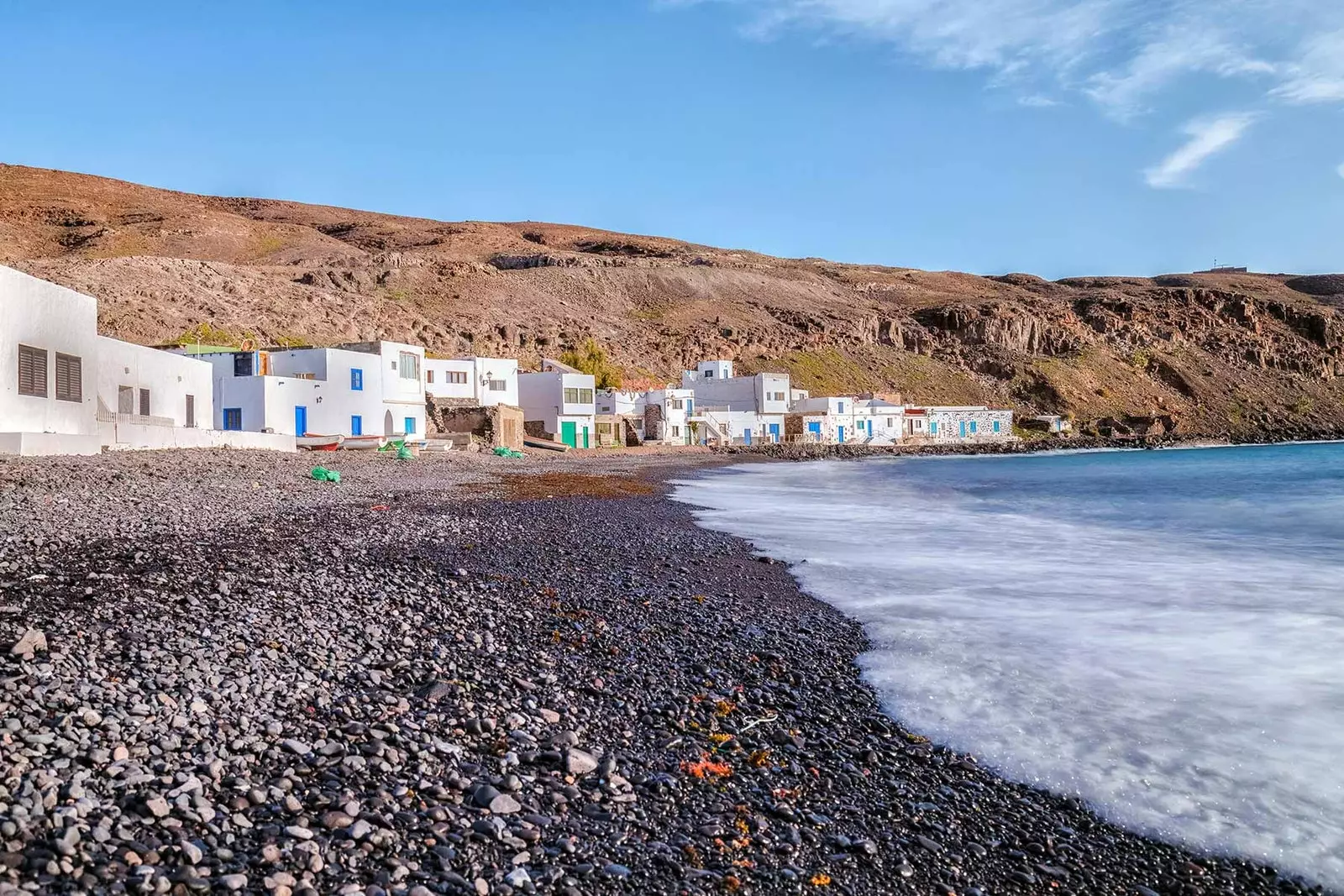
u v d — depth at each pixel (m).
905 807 6.16
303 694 7.03
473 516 21.14
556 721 7.25
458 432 62.50
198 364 39.69
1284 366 187.00
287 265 151.50
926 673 9.39
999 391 160.12
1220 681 9.17
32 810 4.60
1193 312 199.62
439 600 11.17
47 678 6.45
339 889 4.36
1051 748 7.32
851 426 113.81
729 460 76.25
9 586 9.25
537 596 12.08
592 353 109.50
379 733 6.38
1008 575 15.77
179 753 5.61
